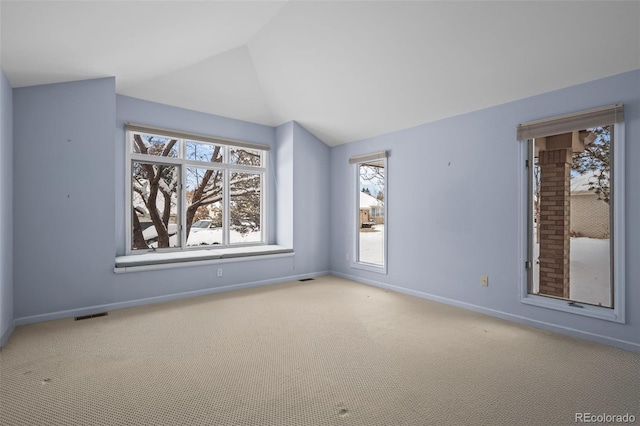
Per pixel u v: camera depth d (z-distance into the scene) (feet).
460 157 12.32
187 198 15.56
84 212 11.23
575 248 10.39
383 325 10.37
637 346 8.38
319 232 18.06
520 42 8.68
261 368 7.53
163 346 8.72
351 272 17.16
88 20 7.95
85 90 11.23
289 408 5.99
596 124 8.93
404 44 10.00
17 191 10.15
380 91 12.51
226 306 12.37
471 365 7.68
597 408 6.01
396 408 6.00
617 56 8.20
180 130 14.80
